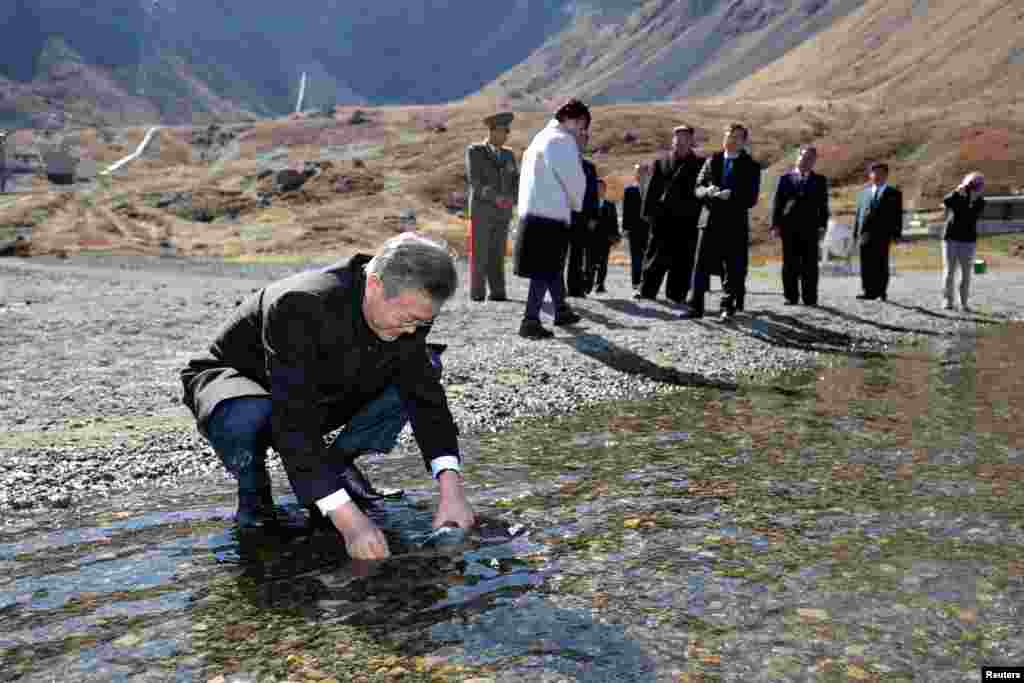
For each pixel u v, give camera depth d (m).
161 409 5.39
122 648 2.26
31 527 3.32
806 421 5.26
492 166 11.51
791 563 2.85
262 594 2.60
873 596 2.59
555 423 5.28
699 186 10.05
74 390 5.91
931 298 14.05
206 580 2.71
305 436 2.84
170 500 3.68
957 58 166.38
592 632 2.35
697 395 6.24
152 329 8.99
